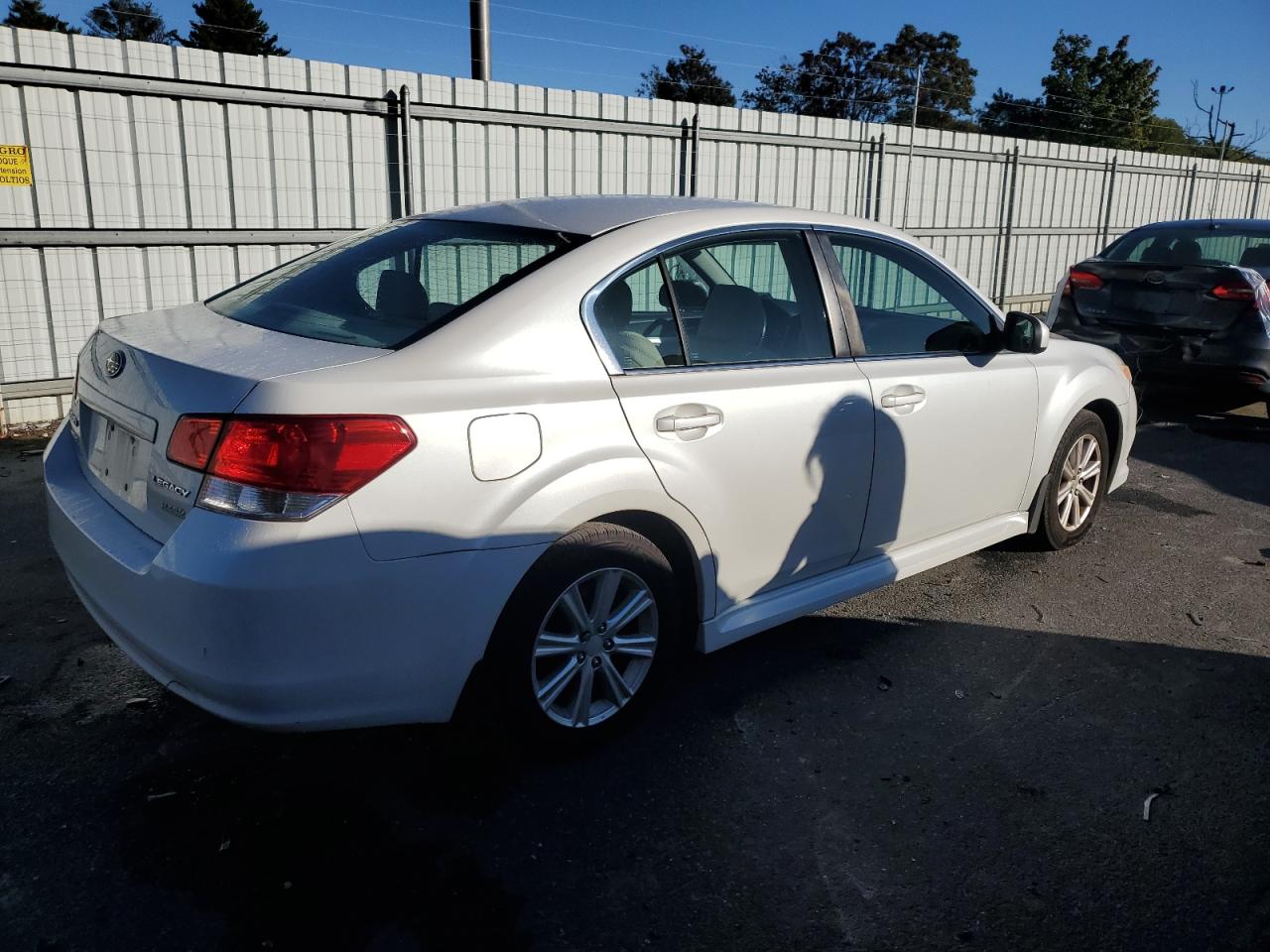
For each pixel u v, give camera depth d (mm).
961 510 4105
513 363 2691
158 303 7586
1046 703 3475
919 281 3922
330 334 2777
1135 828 2789
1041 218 14438
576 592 2852
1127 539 5199
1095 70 39688
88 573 2707
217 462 2342
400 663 2510
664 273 3113
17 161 6762
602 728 3035
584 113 9438
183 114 7402
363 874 2502
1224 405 8820
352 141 8258
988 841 2717
